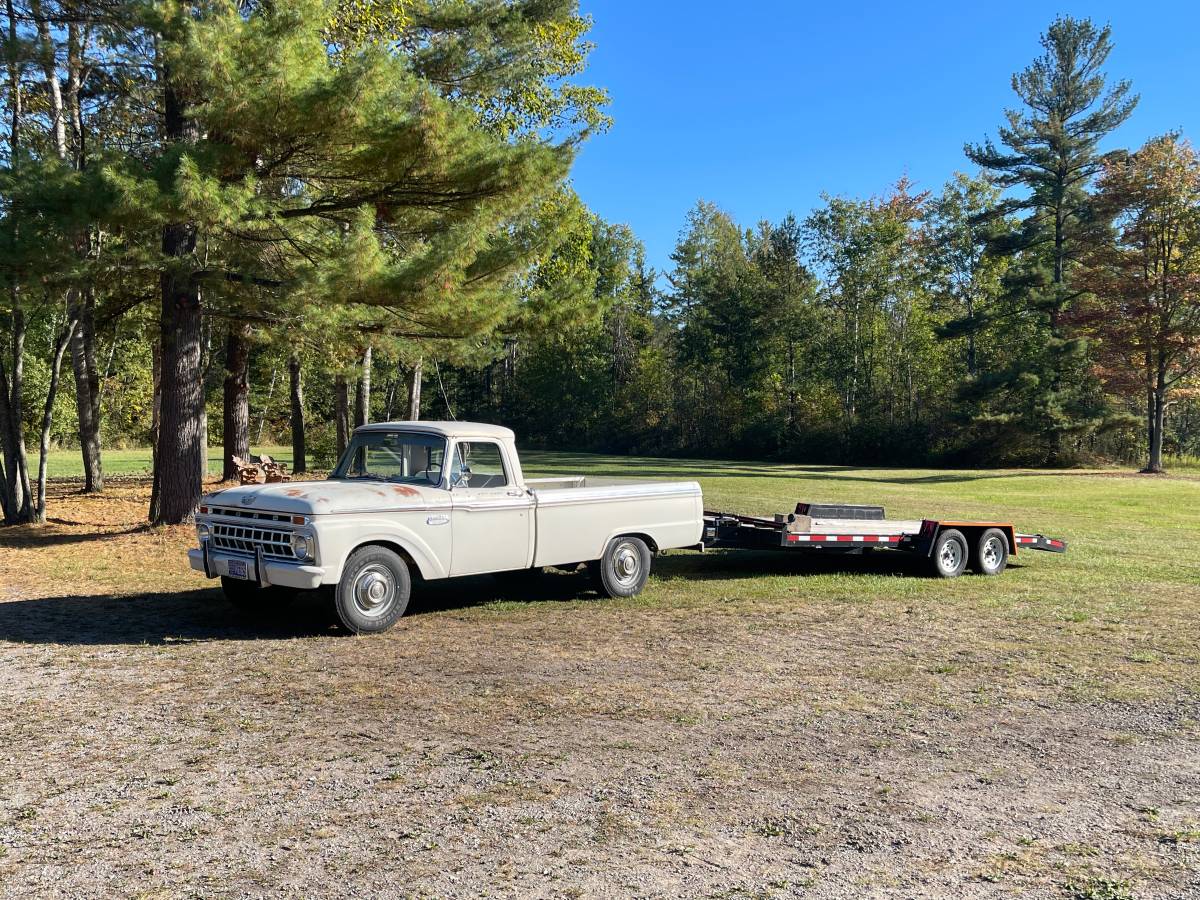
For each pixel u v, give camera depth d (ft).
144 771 15.12
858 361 199.00
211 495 27.61
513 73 54.90
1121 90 148.87
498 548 28.45
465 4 60.54
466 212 45.50
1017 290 157.07
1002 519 62.90
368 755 15.96
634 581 32.50
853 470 142.10
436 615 28.66
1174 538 54.19
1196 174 124.67
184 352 46.83
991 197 187.11
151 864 11.76
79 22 48.83
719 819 13.42
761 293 199.52
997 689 20.85
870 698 19.97
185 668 21.79
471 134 42.86
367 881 11.34
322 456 117.19
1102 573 39.55
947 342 194.70
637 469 127.54
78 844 12.35
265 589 29.17
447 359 52.29
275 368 105.40
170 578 34.60
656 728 17.66
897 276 202.49
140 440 177.58
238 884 11.23
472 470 28.32
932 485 102.53
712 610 29.94
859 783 14.98
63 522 52.80
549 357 230.68
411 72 48.83
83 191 36.88
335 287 40.40
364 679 20.94
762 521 37.24
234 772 15.10
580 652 23.84
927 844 12.69
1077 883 11.57
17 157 37.81
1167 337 127.44
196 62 37.83
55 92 51.98
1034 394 156.25
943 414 170.50
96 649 23.58
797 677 21.65
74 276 39.27
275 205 44.06
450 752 16.16
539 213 58.95
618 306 233.96
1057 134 149.07
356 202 45.55
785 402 199.93
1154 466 133.49
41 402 149.18
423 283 41.19
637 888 11.25
